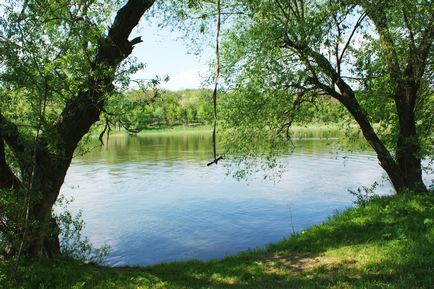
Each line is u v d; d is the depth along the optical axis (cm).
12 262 827
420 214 1016
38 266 827
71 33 775
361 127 1293
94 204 2225
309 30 1087
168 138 8500
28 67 723
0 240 885
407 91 1243
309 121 1423
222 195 2361
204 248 1445
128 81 817
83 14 854
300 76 1186
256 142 1397
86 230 1720
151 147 6003
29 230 842
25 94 757
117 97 869
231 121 1341
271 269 893
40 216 865
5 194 798
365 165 3322
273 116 1343
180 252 1411
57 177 891
